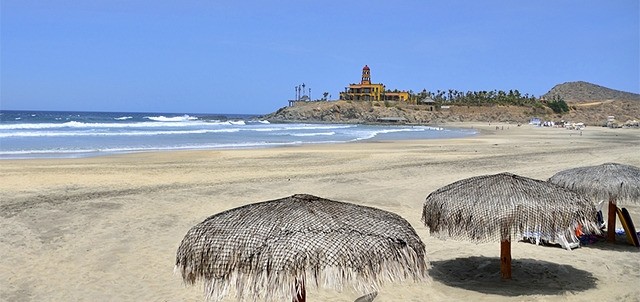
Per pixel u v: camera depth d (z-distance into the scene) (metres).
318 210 4.31
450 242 9.49
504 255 7.42
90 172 17.97
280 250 3.75
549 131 72.12
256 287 3.72
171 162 22.00
